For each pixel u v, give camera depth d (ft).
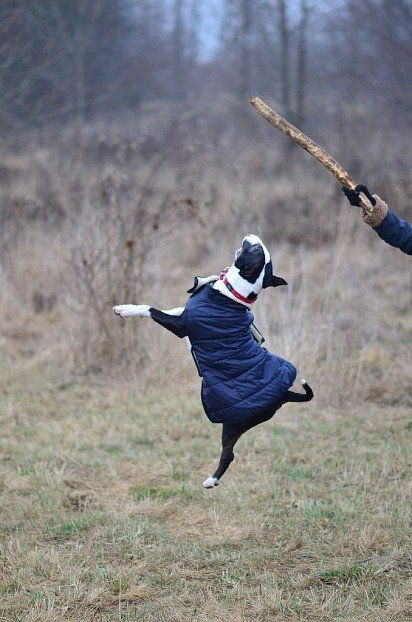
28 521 21.77
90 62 89.92
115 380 33.50
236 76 104.06
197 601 18.04
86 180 54.24
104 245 34.68
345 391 30.76
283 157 69.15
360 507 22.07
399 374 32.27
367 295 40.24
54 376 34.19
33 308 41.98
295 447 26.66
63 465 25.16
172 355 33.99
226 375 15.72
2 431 28.43
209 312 15.52
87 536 20.98
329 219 50.29
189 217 51.26
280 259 45.39
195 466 25.45
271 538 20.76
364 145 68.74
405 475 24.32
